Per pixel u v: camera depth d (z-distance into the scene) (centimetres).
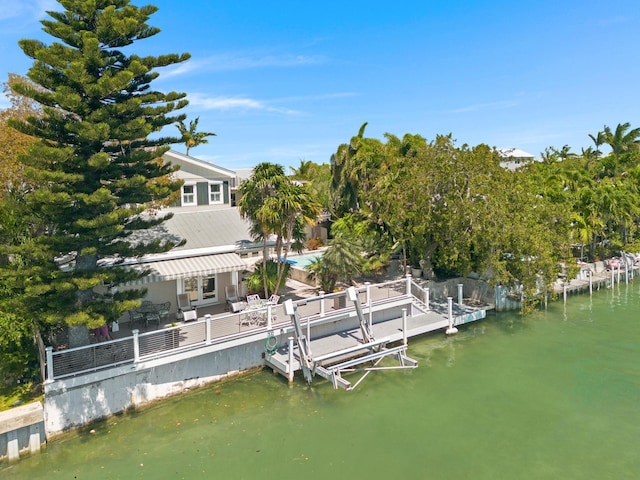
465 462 1260
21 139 1758
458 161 2333
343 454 1301
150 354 1541
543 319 2598
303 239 2484
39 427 1316
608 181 4200
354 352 1805
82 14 1471
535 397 1648
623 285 3534
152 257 1986
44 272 1411
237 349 1778
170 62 1608
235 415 1516
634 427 1441
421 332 2150
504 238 2184
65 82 1459
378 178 3198
